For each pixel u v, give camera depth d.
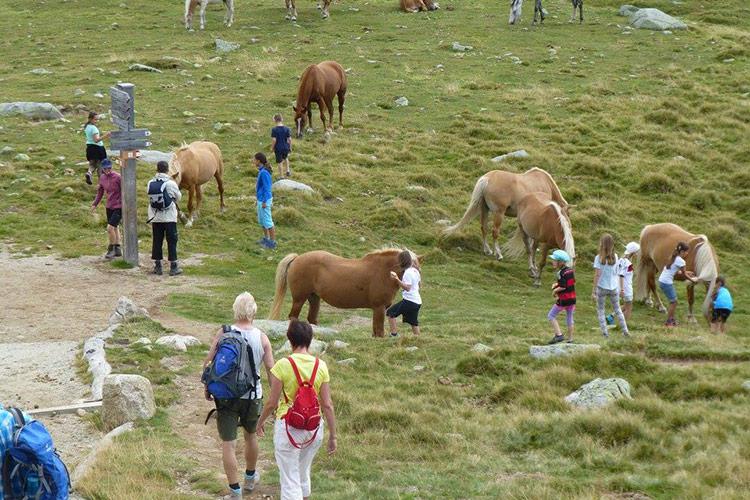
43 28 45.75
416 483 9.79
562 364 13.90
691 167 31.47
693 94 37.62
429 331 17.02
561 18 49.31
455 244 25.42
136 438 10.62
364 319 18.92
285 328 15.52
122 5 50.56
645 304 22.70
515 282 23.73
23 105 31.67
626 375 13.46
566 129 33.88
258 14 48.41
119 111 20.55
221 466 10.30
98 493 9.15
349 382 13.24
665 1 53.44
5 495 6.91
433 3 50.25
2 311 17.25
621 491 9.66
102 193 21.48
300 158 29.48
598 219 27.19
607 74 39.88
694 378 13.29
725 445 10.79
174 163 22.86
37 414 11.71
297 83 37.06
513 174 24.69
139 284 19.64
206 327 16.41
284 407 8.53
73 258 21.38
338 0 51.91
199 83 36.41
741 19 51.00
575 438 11.12
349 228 25.34
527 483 9.81
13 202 24.70
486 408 12.68
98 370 12.99
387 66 39.78
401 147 31.48
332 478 9.98
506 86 38.12
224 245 23.08
